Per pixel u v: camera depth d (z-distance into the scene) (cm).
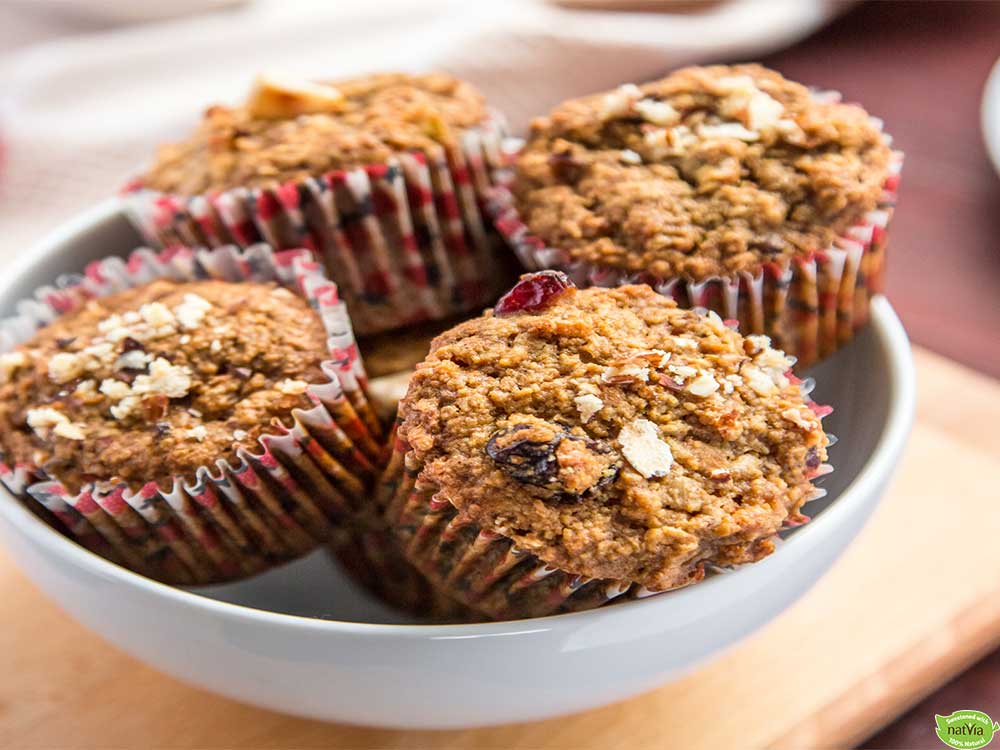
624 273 24
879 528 27
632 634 19
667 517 19
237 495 23
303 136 27
